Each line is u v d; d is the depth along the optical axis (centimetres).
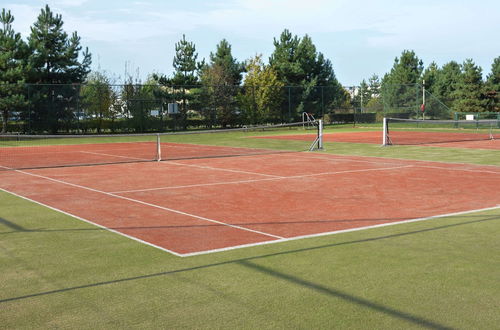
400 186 1171
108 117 3766
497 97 5772
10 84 3506
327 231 746
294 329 410
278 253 628
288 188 1163
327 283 516
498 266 568
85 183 1281
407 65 6619
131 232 753
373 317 432
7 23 3684
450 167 1532
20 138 3541
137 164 1734
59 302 475
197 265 583
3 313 450
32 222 830
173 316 439
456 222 795
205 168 1583
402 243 671
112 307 461
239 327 415
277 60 5434
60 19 4128
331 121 4816
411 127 4278
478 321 423
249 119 4319
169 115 3975
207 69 5206
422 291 491
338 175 1377
